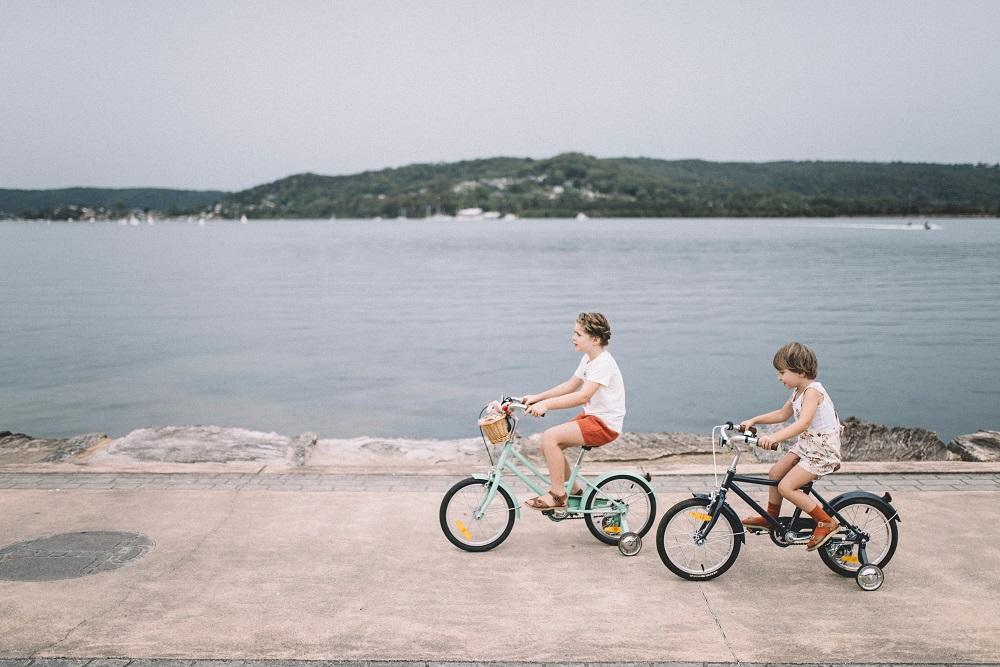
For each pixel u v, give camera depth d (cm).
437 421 1591
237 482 741
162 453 826
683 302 3681
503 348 2445
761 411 1667
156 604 497
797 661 432
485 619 480
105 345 2514
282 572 546
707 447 913
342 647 446
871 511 547
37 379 1988
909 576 539
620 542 579
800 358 521
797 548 596
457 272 5859
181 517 650
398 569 554
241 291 4397
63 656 435
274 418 1614
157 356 2319
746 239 12100
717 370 2075
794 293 4050
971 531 616
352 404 1733
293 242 13112
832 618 481
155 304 3712
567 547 599
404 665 428
